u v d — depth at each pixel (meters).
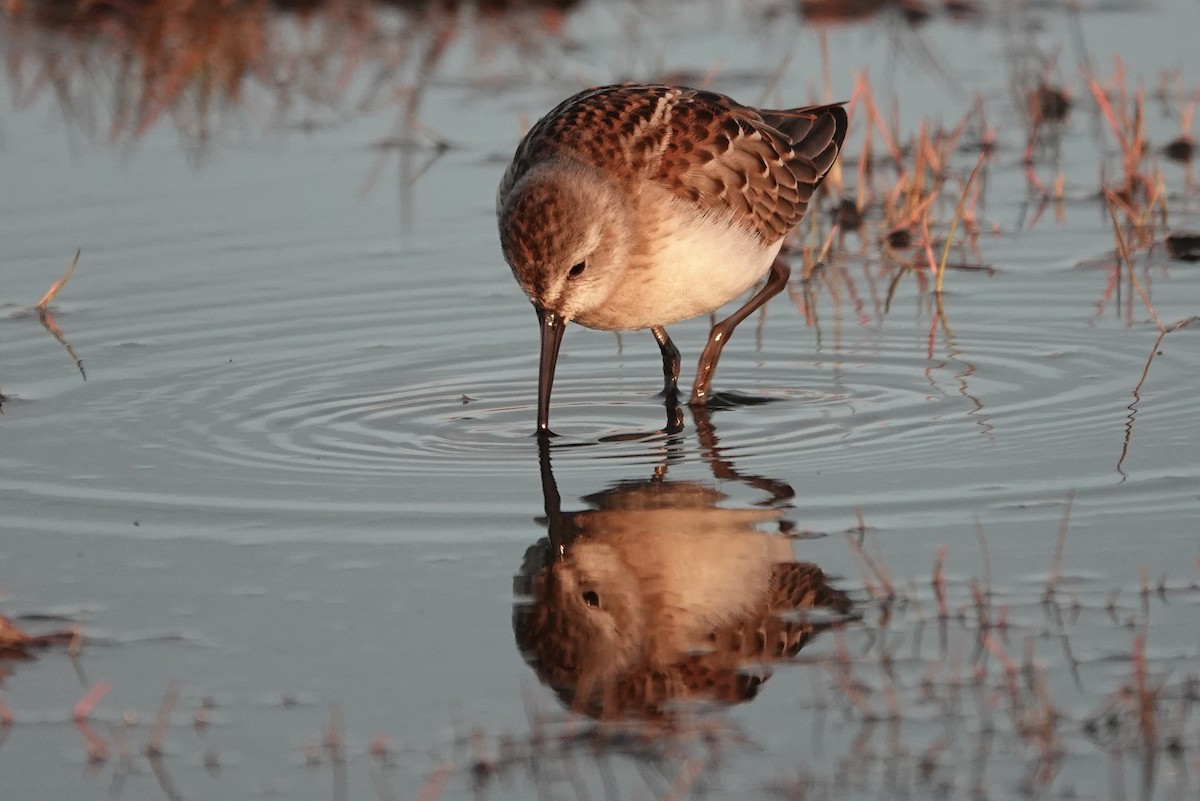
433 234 16.22
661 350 13.16
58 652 8.70
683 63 20.11
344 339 13.95
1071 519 9.96
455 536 10.04
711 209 12.16
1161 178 16.09
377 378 13.12
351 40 21.12
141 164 17.72
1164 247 15.52
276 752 7.79
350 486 10.85
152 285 15.01
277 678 8.41
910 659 8.46
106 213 16.50
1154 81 19.31
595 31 21.64
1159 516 9.96
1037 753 7.60
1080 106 18.88
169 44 20.64
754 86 19.08
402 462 11.33
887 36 21.16
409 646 8.72
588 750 7.75
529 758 7.69
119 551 9.84
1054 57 19.92
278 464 11.27
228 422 12.09
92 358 13.43
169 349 13.65
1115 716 7.86
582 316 12.25
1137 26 21.38
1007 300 14.57
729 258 12.32
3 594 9.30
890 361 13.27
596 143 12.17
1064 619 8.77
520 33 21.48
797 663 8.49
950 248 15.84
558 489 10.77
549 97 19.45
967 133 18.34
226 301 14.72
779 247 13.14
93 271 15.23
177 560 9.71
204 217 16.47
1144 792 7.30
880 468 10.94
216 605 9.16
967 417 11.88
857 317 14.41
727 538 9.92
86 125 18.56
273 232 16.17
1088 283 14.85
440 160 17.98
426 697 8.23
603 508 10.44
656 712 8.09
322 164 17.84
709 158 12.23
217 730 7.96
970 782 7.41
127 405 12.42
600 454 11.45
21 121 18.59
